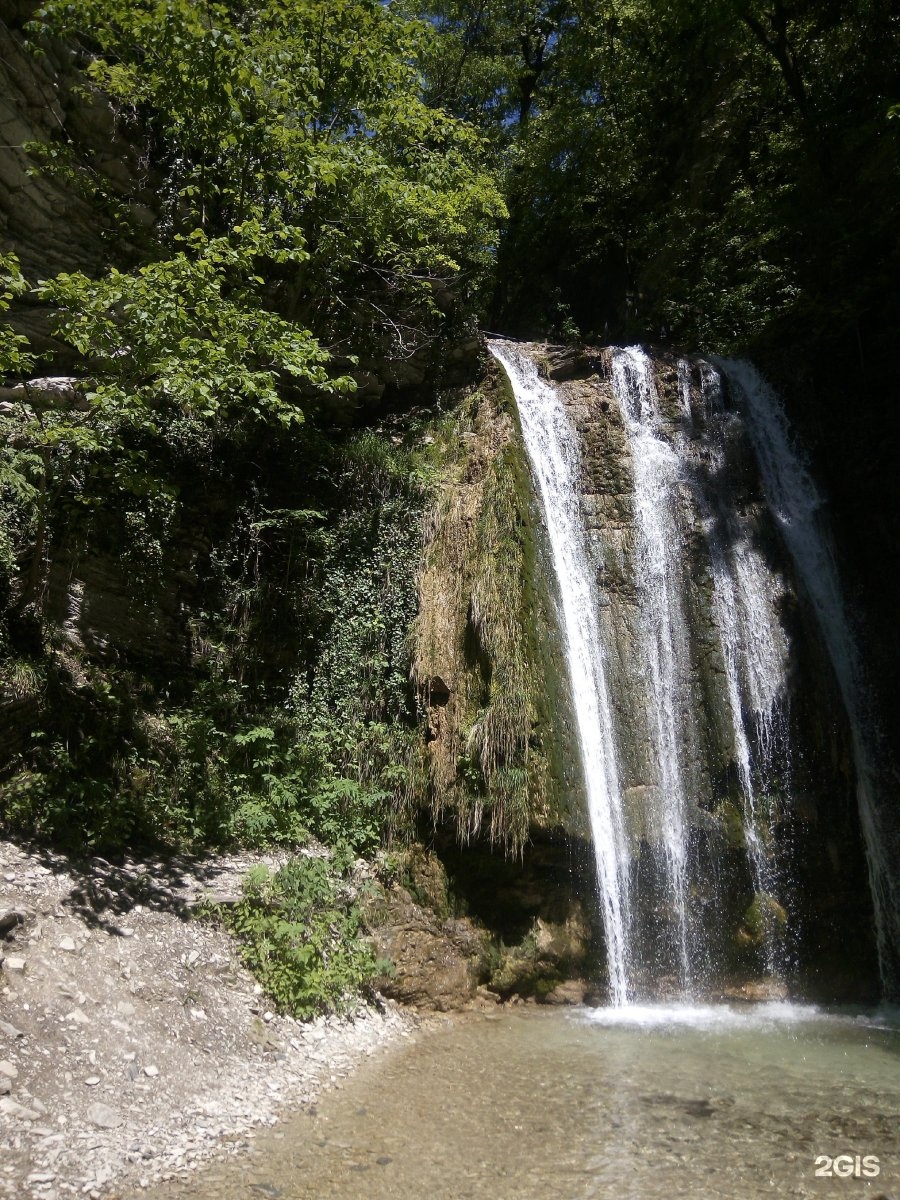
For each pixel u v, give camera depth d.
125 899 7.01
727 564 10.54
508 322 21.89
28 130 9.41
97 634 9.16
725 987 8.78
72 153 9.49
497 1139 5.25
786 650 10.10
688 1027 7.73
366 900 8.11
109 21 9.38
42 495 8.04
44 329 9.78
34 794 7.57
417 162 12.62
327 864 8.16
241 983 6.74
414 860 8.68
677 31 18.41
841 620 11.42
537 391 11.93
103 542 9.34
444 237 13.37
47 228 9.87
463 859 8.71
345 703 9.68
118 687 9.05
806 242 15.74
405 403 13.13
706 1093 6.04
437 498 10.52
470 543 9.78
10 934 6.05
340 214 11.23
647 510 10.77
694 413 12.23
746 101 19.05
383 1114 5.57
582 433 11.30
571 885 8.70
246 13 11.04
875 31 15.46
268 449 11.06
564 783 8.59
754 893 9.08
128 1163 4.68
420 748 9.07
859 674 11.08
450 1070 6.41
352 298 12.50
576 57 21.03
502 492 9.81
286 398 11.45
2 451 7.97
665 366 12.51
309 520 10.78
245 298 9.55
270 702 10.01
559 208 21.22
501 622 9.02
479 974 8.27
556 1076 6.32
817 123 15.55
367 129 12.04
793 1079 6.36
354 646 9.95
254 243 9.73
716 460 11.71
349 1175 4.77
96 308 7.48
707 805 9.24
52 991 5.75
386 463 11.07
